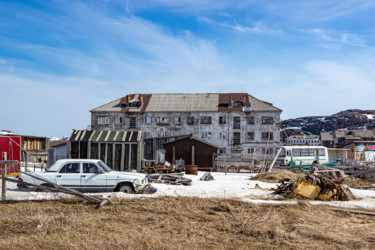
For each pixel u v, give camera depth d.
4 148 17.28
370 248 6.39
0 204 9.72
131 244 6.17
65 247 5.96
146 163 25.52
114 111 59.75
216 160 32.62
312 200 12.51
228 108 58.28
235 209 9.70
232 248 6.18
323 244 6.59
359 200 12.80
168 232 7.20
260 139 57.00
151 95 63.69
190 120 58.62
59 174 12.76
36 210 8.96
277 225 7.88
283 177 21.27
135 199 11.05
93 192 12.88
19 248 5.86
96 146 24.94
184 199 11.31
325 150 33.28
